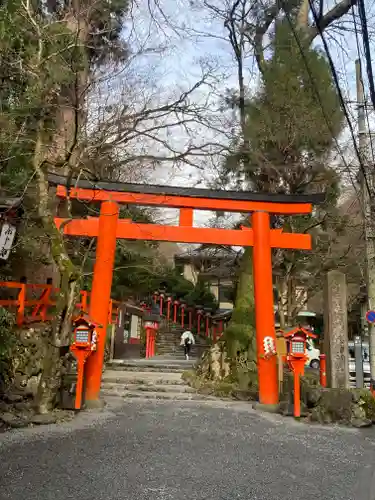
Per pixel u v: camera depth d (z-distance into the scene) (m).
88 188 10.26
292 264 16.69
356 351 12.19
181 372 15.17
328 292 9.70
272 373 10.01
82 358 8.58
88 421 7.73
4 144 10.34
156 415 8.62
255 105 14.06
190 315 33.88
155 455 5.77
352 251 17.09
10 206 9.55
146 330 24.25
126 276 24.64
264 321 10.29
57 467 5.11
